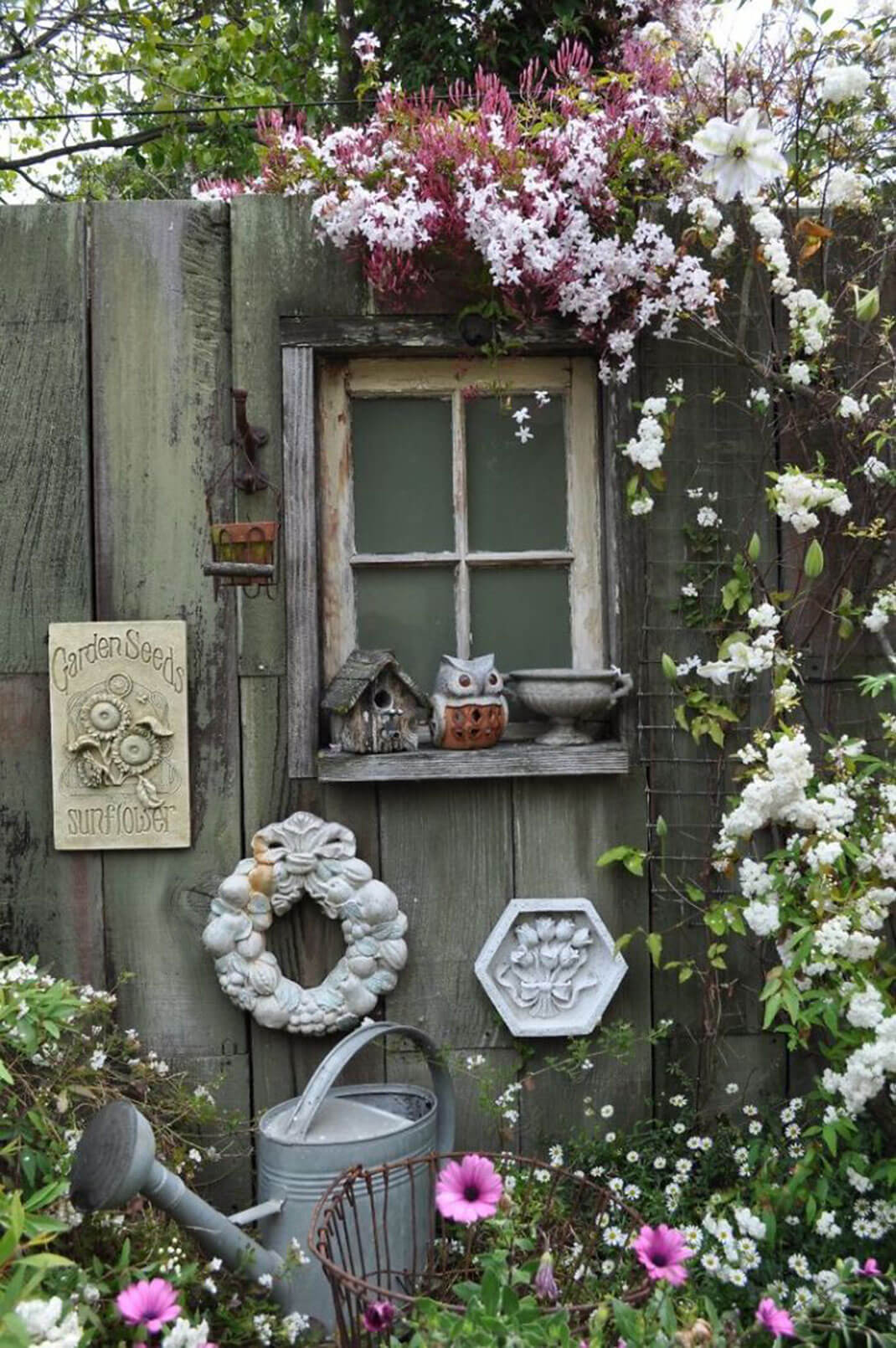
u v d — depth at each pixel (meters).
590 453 2.52
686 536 2.45
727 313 2.44
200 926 2.39
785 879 2.10
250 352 2.38
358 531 2.52
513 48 4.48
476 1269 2.08
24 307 2.37
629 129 2.35
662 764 2.45
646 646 2.44
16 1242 1.45
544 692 2.34
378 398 2.51
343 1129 2.10
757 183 2.17
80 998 2.28
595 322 2.39
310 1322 2.00
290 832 2.36
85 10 5.32
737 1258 1.92
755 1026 2.47
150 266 2.38
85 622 2.37
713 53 2.50
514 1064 2.43
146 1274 1.84
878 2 2.40
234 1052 2.40
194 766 2.39
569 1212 2.25
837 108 2.39
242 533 2.23
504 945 2.42
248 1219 1.99
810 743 2.46
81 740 2.34
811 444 2.47
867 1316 1.86
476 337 2.40
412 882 2.42
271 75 6.11
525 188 2.25
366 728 2.33
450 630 2.54
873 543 2.44
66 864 2.38
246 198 2.37
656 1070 2.46
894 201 2.49
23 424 2.37
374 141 2.40
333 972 2.39
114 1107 1.86
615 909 2.45
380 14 5.04
